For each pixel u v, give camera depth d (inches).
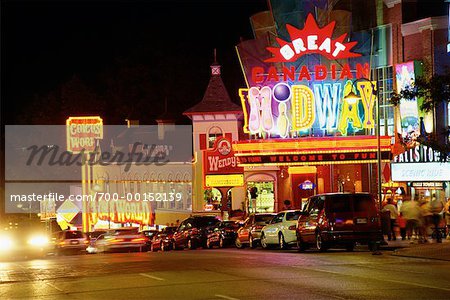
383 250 1100.5
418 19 1868.8
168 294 581.3
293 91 1961.1
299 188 2080.5
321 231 1074.7
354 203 1069.1
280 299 528.7
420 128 1694.1
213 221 1679.4
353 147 1882.4
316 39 1973.4
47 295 615.2
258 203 2121.1
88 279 745.0
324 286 602.5
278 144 1952.5
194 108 2255.2
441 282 616.1
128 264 946.1
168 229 1809.8
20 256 1376.7
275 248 1365.7
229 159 2124.8
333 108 1952.5
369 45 1943.9
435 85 1203.9
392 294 538.3
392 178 1758.1
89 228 2410.2
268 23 2012.8
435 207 1164.5
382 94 1929.1
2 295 627.2
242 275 718.5
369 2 1968.5
